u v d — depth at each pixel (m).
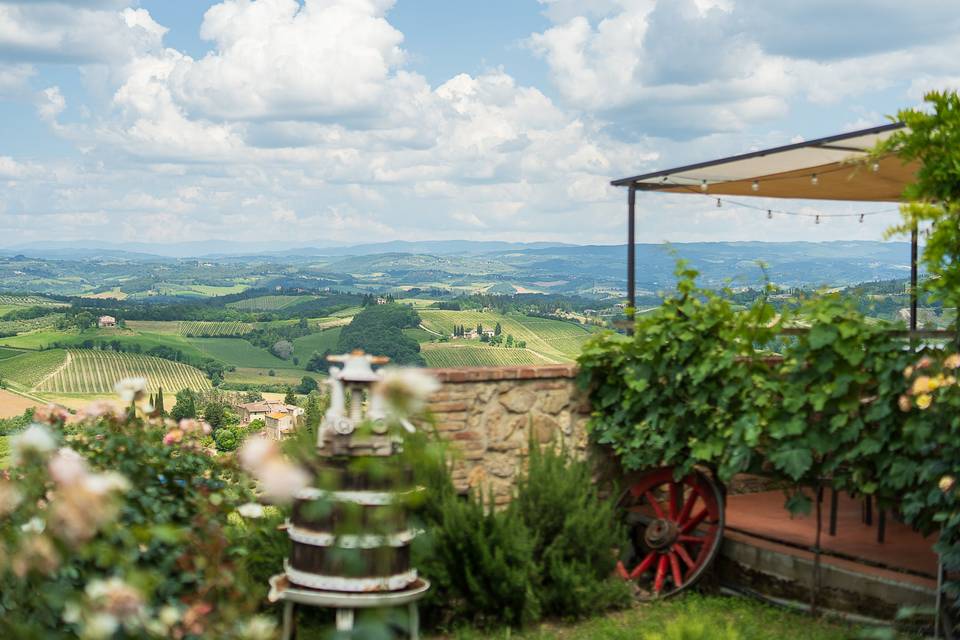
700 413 5.57
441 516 5.24
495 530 5.18
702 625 4.45
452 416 5.81
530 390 6.08
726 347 5.49
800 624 5.13
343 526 3.47
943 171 4.89
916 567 5.06
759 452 5.45
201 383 96.00
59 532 2.61
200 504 4.13
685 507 5.92
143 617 2.68
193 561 3.54
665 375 5.78
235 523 4.92
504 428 6.00
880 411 4.77
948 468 4.45
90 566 3.29
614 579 5.55
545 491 5.53
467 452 5.86
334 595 3.91
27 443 3.11
